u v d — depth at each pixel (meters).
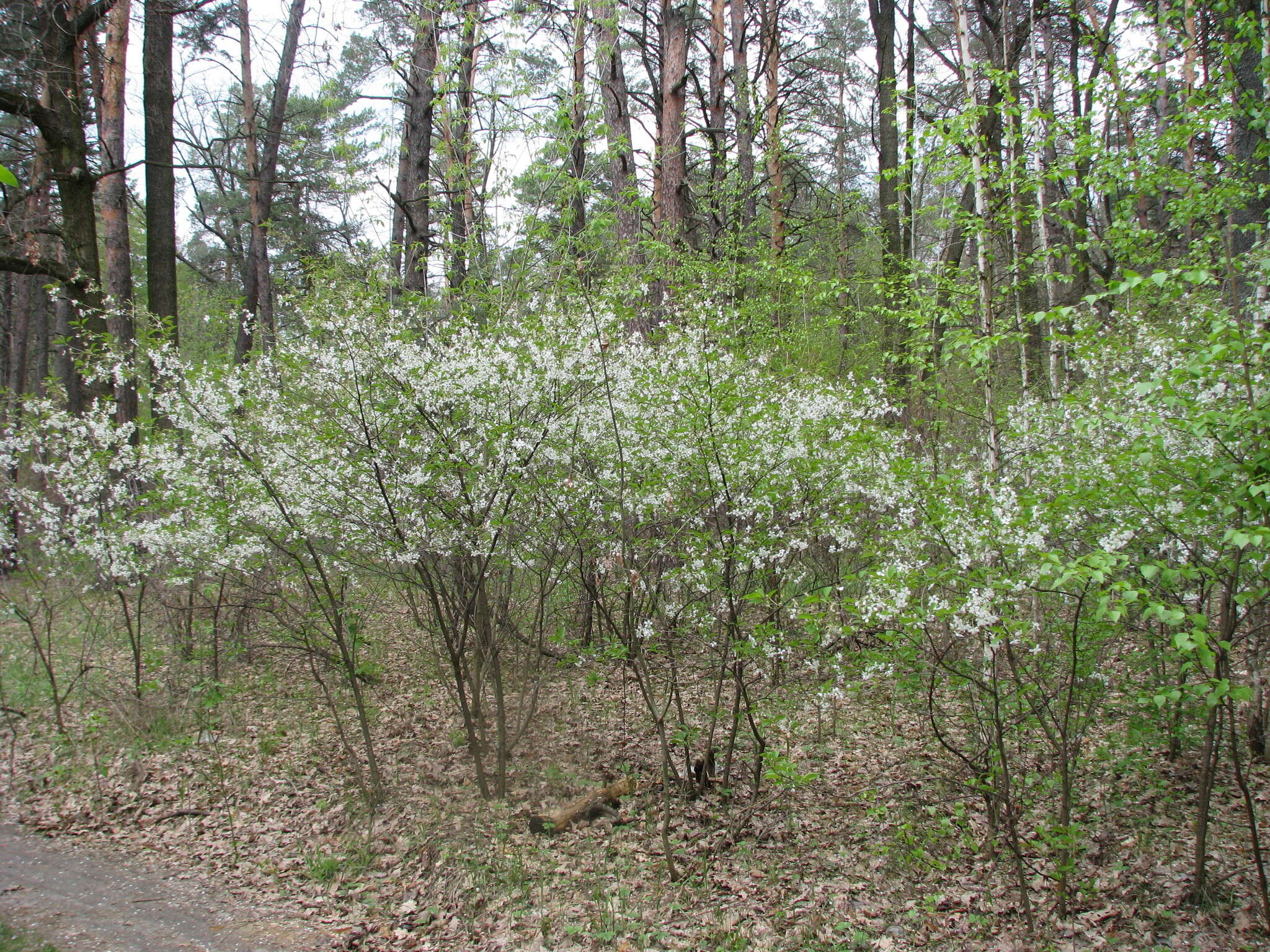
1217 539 3.69
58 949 4.16
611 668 7.48
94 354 6.31
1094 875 4.47
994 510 3.94
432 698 7.83
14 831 5.60
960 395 7.09
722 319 5.80
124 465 6.46
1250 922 3.88
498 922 4.58
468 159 7.00
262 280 14.79
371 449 5.31
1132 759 4.77
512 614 6.73
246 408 5.93
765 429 5.34
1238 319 3.69
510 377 5.38
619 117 10.43
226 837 5.56
